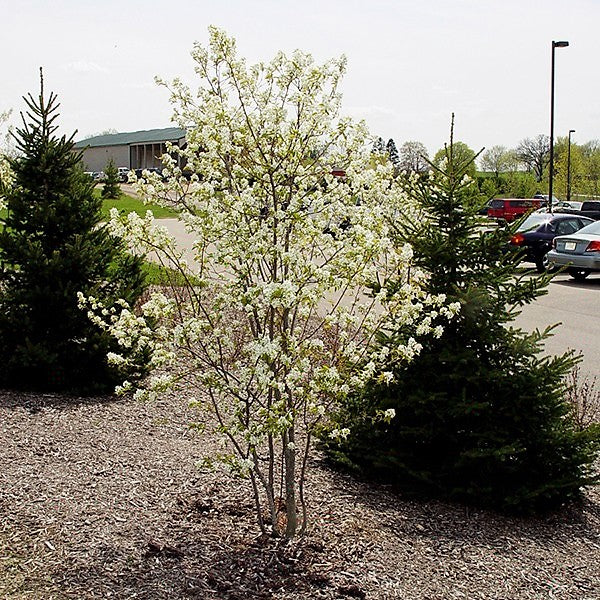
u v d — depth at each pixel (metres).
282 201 4.10
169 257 4.07
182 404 7.19
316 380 4.00
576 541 5.00
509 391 5.35
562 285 17.86
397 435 5.60
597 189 62.03
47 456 5.58
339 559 4.28
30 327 7.34
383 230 4.16
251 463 4.07
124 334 4.03
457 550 4.62
